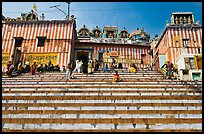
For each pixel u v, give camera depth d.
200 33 24.05
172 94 9.98
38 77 15.02
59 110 8.23
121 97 9.36
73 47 25.73
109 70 18.36
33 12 25.41
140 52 28.00
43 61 22.72
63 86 11.25
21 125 7.42
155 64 23.14
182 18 25.47
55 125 7.39
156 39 29.11
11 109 8.55
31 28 24.19
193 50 23.33
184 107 8.60
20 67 17.95
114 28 33.16
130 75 15.55
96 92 10.16
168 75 14.53
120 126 7.34
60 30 24.08
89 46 26.94
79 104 8.77
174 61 22.67
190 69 14.40
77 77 14.84
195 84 11.88
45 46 23.34
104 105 8.74
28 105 8.74
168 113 8.14
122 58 26.89
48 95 9.91
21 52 23.09
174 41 23.66
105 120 7.56
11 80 13.38
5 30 24.05
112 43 27.33
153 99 9.32
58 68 20.39
